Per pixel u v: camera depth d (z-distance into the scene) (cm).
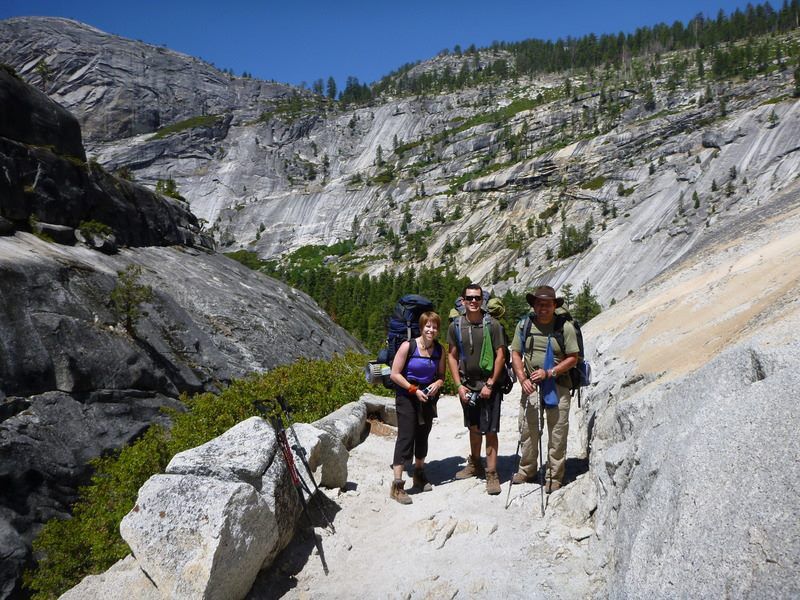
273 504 461
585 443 646
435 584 420
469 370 570
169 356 2219
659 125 15350
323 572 466
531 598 386
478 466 628
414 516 545
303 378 1146
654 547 305
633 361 640
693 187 12456
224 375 2378
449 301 9269
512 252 13988
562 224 14212
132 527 399
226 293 3062
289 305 3569
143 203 3234
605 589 350
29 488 1496
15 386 1638
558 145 18112
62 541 970
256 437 498
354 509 578
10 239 2134
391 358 602
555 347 527
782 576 226
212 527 392
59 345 1783
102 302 2111
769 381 314
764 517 251
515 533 475
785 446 270
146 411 1902
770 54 18550
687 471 314
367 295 11656
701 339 524
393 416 929
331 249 18762
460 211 17738
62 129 2764
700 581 260
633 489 374
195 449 476
